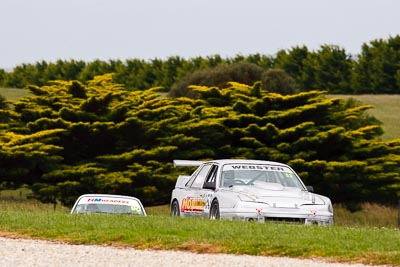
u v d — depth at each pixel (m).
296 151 136.75
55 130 132.00
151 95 147.75
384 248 45.62
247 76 196.62
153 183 132.25
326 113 144.50
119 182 128.50
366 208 140.62
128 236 48.38
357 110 148.25
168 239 47.38
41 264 39.50
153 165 133.75
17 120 142.38
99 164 135.62
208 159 135.88
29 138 131.62
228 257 43.06
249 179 66.06
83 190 131.12
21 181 136.38
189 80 197.75
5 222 53.84
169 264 40.31
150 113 139.25
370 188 137.25
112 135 136.62
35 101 142.88
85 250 44.50
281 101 143.62
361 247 45.94
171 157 137.00
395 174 136.75
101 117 138.38
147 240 47.34
